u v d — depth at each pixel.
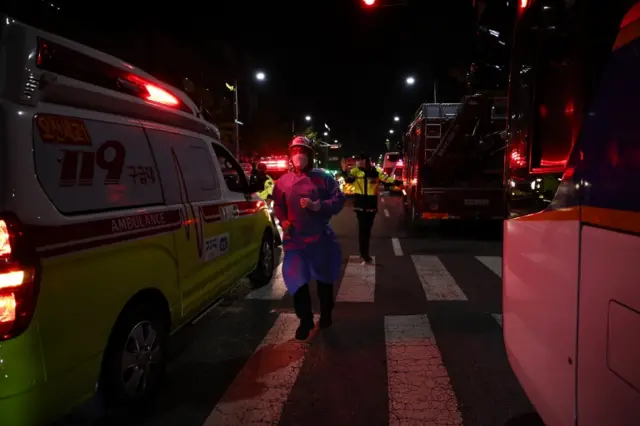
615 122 1.78
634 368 1.60
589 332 1.90
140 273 3.41
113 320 3.10
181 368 4.23
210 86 38.34
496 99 10.67
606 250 1.78
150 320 3.60
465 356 4.40
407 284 6.97
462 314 5.59
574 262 2.05
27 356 2.46
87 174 3.03
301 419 3.37
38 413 2.56
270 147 52.66
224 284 5.09
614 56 1.85
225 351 4.61
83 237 2.86
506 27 4.16
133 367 3.40
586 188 1.96
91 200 3.03
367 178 8.18
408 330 5.09
